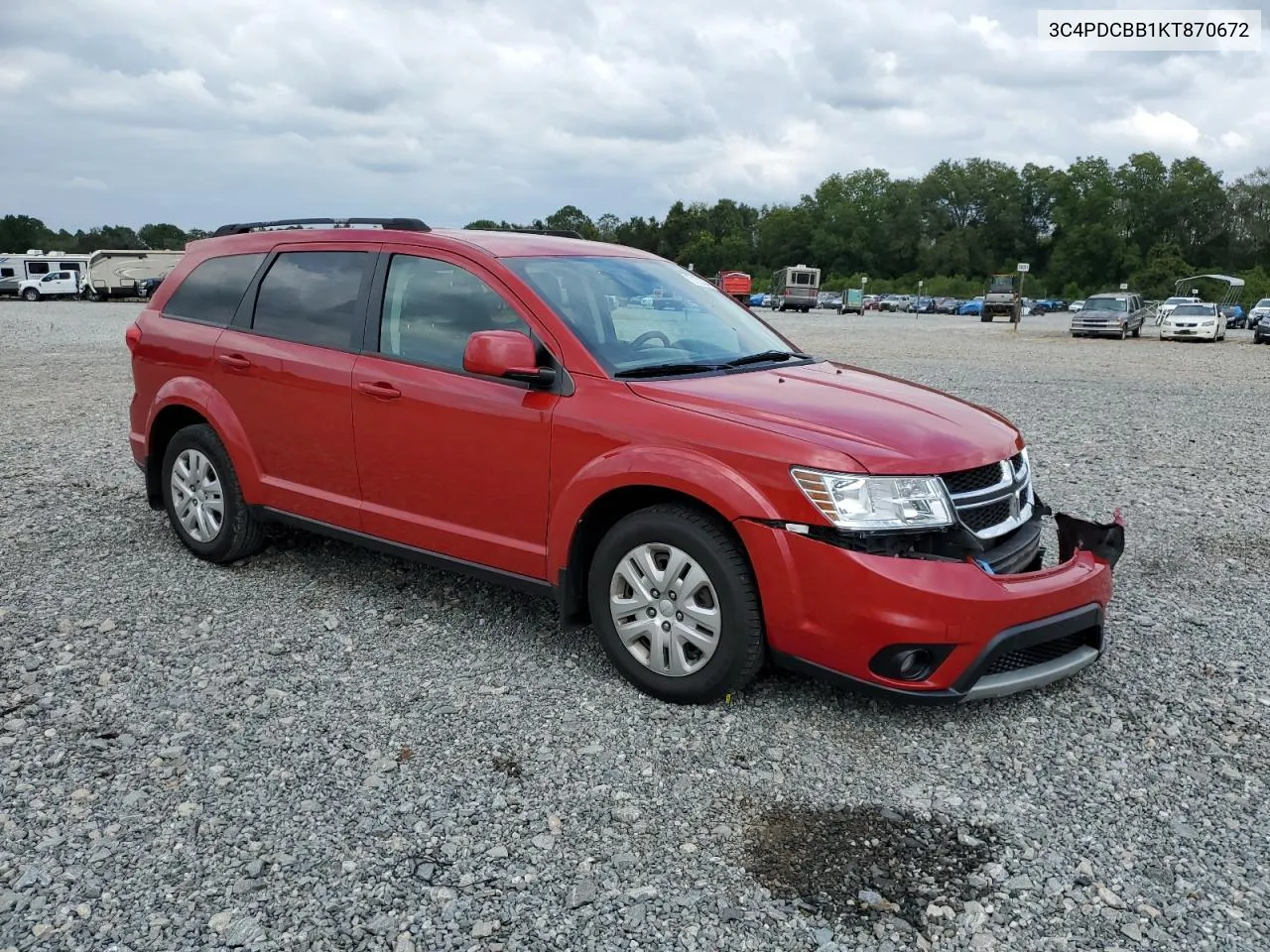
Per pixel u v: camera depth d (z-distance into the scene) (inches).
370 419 179.6
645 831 119.6
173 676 160.4
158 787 127.8
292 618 185.8
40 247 5497.1
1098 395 580.1
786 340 201.0
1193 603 203.0
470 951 99.2
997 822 123.1
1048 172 5270.7
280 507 198.7
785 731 144.3
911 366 785.6
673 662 150.0
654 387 153.6
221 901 106.0
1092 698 157.4
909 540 137.3
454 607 192.2
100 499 273.9
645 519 149.5
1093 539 157.6
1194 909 107.0
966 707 153.2
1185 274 4370.1
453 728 144.3
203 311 213.3
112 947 98.9
